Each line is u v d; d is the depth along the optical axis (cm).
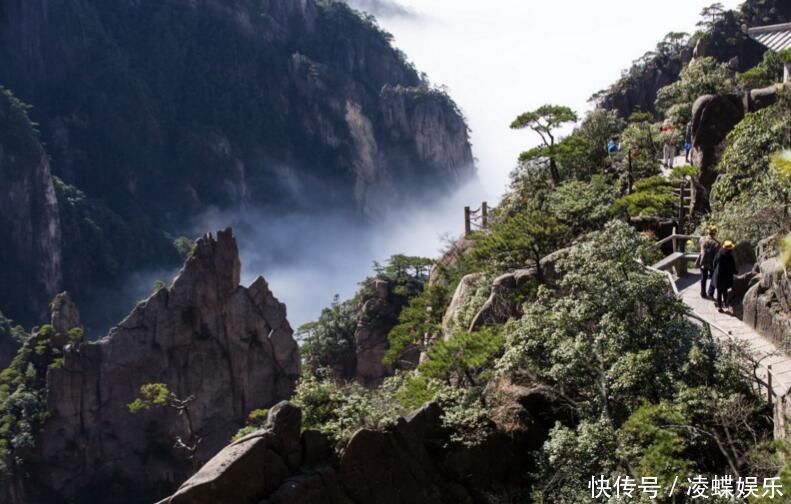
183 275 9950
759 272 2855
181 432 9594
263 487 2252
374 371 9100
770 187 3341
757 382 2286
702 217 4228
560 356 2445
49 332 10581
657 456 1955
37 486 9394
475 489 2519
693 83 7256
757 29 11456
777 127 3588
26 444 9431
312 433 2423
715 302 2986
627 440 2122
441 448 2558
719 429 2172
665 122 7025
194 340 9819
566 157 5525
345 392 3103
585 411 2408
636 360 2294
